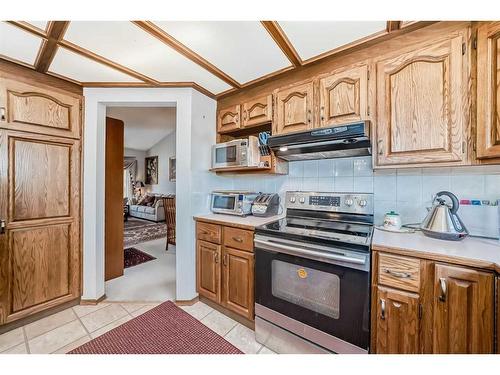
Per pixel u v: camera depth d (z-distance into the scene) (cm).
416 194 157
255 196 219
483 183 136
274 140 169
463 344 99
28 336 162
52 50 149
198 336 165
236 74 183
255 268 162
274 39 139
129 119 489
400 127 133
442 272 103
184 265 208
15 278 169
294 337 143
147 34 134
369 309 119
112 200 263
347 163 185
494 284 93
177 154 211
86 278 206
